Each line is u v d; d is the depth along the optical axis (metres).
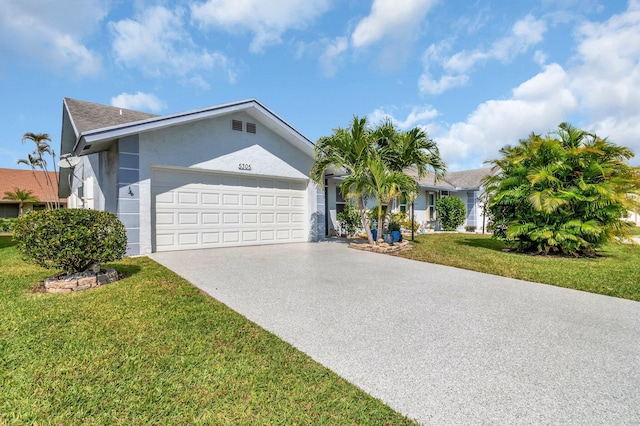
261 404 2.07
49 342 2.87
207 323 3.37
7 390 2.17
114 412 1.98
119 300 4.07
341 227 13.60
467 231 18.70
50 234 4.47
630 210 7.75
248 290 4.77
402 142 9.69
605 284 5.37
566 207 8.11
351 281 5.46
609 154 8.15
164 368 2.47
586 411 2.04
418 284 5.34
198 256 7.67
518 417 1.98
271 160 10.24
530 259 7.94
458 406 2.09
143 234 7.82
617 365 2.64
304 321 3.55
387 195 9.23
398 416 1.98
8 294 4.35
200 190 9.01
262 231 10.28
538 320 3.68
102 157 9.21
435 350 2.89
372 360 2.69
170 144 8.26
